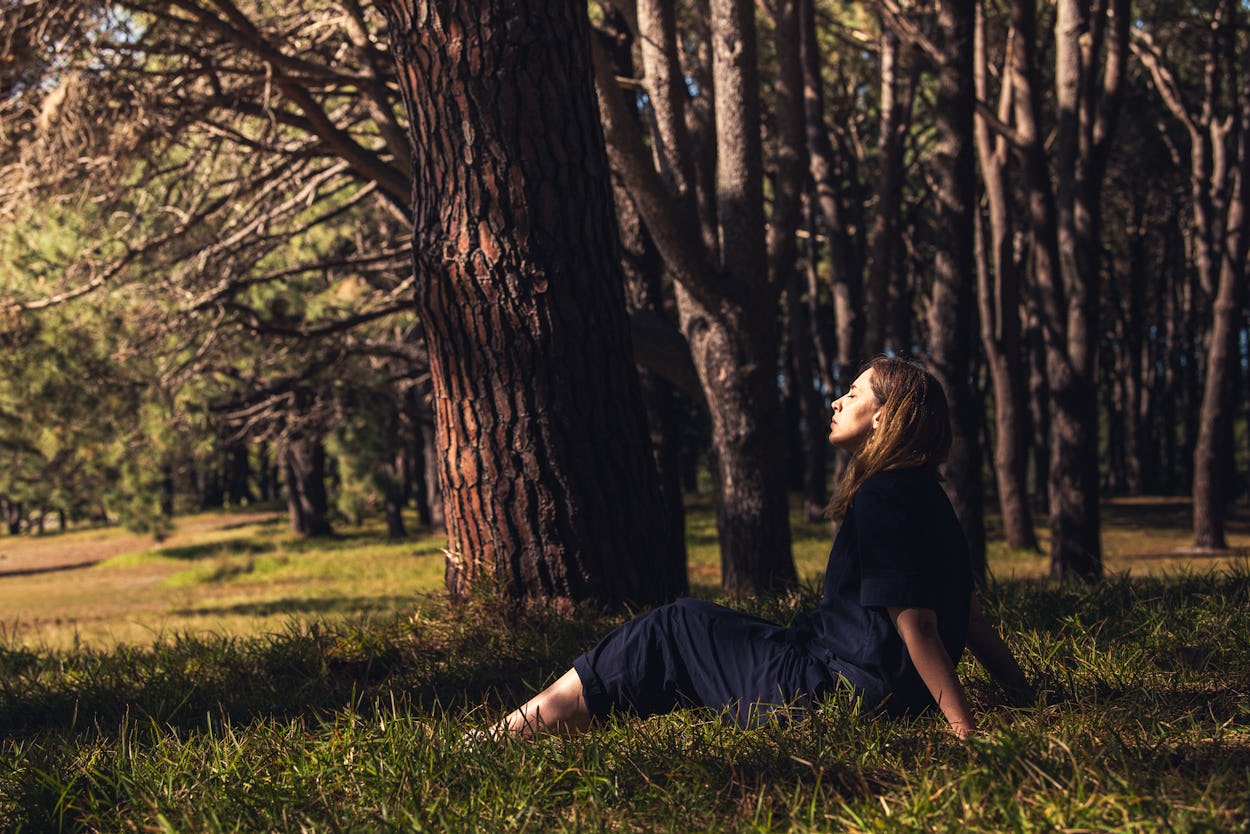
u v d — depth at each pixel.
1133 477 39.03
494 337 5.47
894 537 2.83
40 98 9.80
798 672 3.02
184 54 9.80
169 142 10.28
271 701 4.41
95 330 13.78
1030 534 22.33
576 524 5.53
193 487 54.41
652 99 9.53
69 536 50.38
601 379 5.65
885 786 2.59
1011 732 2.72
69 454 18.97
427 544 30.66
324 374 17.47
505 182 5.43
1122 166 30.89
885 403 3.01
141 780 2.92
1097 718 3.02
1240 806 2.29
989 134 20.20
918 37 12.53
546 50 5.48
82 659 6.06
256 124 12.28
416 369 16.94
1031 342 27.97
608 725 3.17
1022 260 30.23
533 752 2.90
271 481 68.94
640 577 5.71
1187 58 24.73
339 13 10.75
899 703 2.95
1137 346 36.44
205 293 12.86
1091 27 15.79
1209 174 22.86
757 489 9.29
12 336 13.60
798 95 8.96
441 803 2.62
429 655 5.03
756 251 9.02
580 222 5.61
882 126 14.43
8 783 3.00
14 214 10.52
